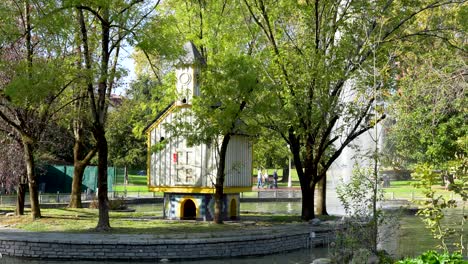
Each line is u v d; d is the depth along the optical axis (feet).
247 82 76.89
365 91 78.33
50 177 159.63
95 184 158.81
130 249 66.39
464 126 104.42
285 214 106.73
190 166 90.68
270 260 68.28
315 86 82.02
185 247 67.51
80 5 69.15
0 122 93.15
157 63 94.53
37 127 88.48
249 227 81.71
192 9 87.61
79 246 66.59
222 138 89.76
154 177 92.94
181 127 82.74
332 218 98.58
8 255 68.23
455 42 81.46
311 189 93.25
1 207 111.86
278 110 81.76
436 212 49.65
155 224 83.20
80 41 74.64
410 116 69.36
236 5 86.74
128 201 140.46
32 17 74.79
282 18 89.25
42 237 68.80
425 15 87.66
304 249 76.89
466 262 32.53
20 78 68.95
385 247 72.02
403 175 183.11
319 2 86.28
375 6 84.23
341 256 49.47
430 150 111.34
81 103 94.43
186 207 93.09
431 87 60.75
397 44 83.71
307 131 84.64
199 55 89.04
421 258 33.50
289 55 83.35
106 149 76.84
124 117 152.25
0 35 73.31
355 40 83.87
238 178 94.12
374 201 51.72
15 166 94.02
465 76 59.31
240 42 84.69
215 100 80.02
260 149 116.06
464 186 51.24
